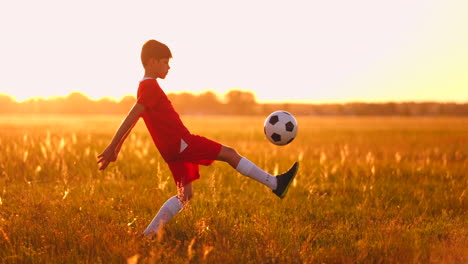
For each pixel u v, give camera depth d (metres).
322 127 35.97
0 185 6.32
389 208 5.35
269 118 4.34
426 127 36.09
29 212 4.41
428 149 13.72
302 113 100.00
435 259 3.38
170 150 3.71
